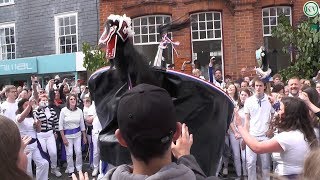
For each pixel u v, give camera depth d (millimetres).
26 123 8078
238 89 9367
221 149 3352
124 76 3293
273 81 11078
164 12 14289
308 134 4023
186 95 3271
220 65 14172
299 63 11977
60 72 15477
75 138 9844
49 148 9438
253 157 7941
